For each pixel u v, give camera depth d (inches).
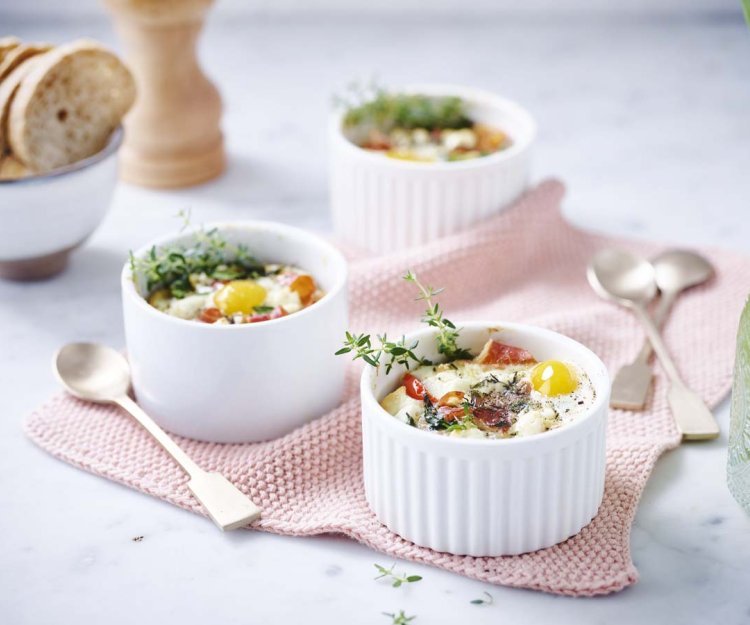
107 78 34.1
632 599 26.1
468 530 26.3
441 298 33.3
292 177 39.2
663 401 30.2
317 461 28.4
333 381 29.6
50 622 25.8
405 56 47.2
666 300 33.1
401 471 26.3
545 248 35.4
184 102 37.6
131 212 37.2
